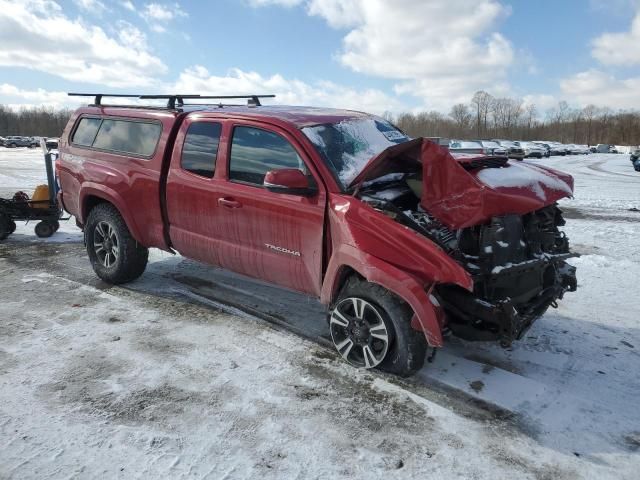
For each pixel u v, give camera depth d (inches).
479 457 115.0
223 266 186.4
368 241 140.2
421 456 114.9
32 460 110.4
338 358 157.9
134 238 208.4
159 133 197.0
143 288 216.4
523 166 171.3
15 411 127.3
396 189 161.8
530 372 152.9
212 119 181.2
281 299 205.5
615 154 2308.1
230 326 179.6
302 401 134.7
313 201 152.6
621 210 465.4
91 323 179.8
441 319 135.3
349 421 127.0
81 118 232.8
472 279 132.5
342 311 153.3
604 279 239.6
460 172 135.0
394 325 140.6
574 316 195.6
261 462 111.7
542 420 129.2
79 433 119.6
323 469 110.1
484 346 168.9
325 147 158.1
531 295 154.6
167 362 153.2
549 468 112.0
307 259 157.2
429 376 148.8
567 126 4050.2
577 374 152.3
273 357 157.8
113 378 143.5
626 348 169.3
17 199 301.3
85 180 218.1
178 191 187.8
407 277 134.1
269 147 164.4
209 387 140.1
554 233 167.6
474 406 134.6
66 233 322.7
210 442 117.7
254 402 133.6
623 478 109.3
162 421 124.8
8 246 287.6
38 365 149.6
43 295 206.7
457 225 135.4
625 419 130.6
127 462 110.6
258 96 233.8
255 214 165.9
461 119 3900.1
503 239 140.3
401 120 3722.9
